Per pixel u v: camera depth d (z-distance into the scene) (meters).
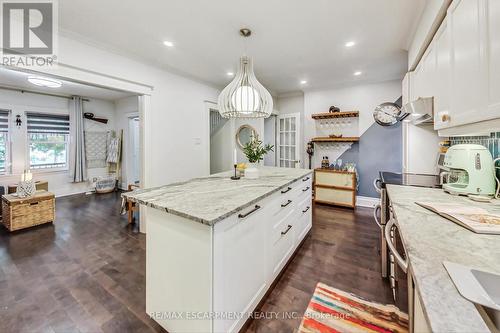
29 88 4.50
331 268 2.18
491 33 0.99
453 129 1.50
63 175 5.19
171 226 1.34
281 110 5.20
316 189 4.42
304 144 4.88
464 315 0.50
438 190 1.80
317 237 2.90
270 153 5.36
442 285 0.60
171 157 3.31
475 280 0.62
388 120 4.00
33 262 2.29
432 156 2.75
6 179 4.37
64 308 1.65
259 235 1.63
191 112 3.63
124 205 3.60
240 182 2.12
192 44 2.51
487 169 1.50
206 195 1.62
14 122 4.44
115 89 2.66
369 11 1.94
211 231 1.16
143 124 2.96
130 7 1.85
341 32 2.29
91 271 2.13
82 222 3.45
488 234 0.93
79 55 2.31
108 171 5.95
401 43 2.54
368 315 1.58
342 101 4.41
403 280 1.20
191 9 1.89
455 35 1.37
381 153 4.14
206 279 1.19
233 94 2.22
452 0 1.43
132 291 1.85
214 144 5.24
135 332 1.45
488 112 1.02
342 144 4.48
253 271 1.57
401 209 1.29
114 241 2.79
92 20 2.03
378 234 2.99
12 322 1.52
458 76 1.33
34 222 3.24
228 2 1.81
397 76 3.76
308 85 4.30
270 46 2.59
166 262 1.39
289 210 2.21
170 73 3.28
